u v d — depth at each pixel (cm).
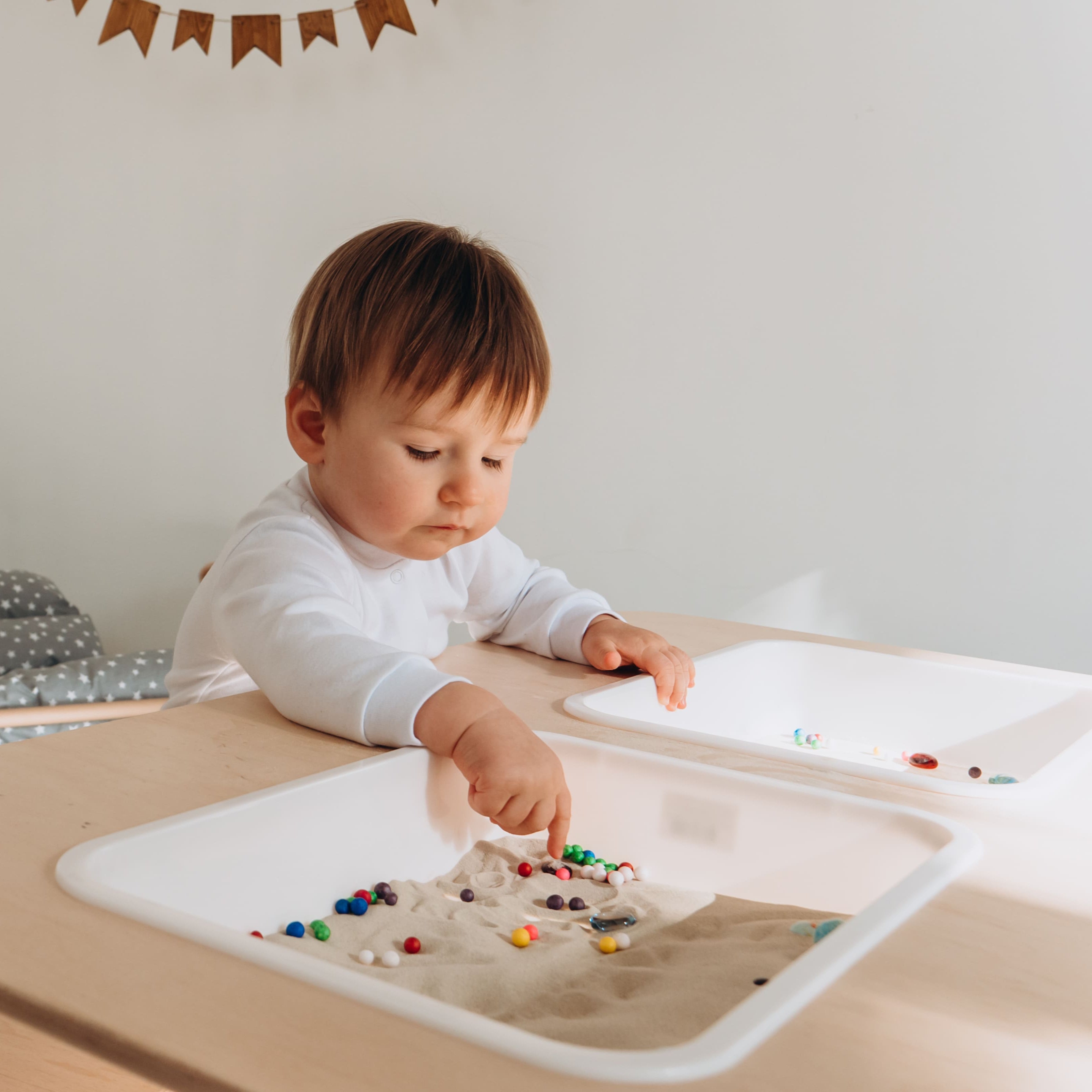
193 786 50
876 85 195
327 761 55
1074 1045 28
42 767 51
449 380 70
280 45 234
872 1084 25
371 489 74
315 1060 26
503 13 221
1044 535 188
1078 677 87
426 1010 28
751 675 92
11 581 238
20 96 259
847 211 198
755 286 207
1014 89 185
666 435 216
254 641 67
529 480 228
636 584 221
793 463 206
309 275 240
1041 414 187
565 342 223
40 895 36
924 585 198
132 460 259
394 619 86
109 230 255
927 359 194
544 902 56
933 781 54
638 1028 38
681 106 210
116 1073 29
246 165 243
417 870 58
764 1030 27
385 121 232
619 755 59
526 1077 25
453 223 228
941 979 32
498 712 58
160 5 241
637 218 215
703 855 56
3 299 266
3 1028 30
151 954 31
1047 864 43
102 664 196
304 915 50
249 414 248
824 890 51
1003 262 187
